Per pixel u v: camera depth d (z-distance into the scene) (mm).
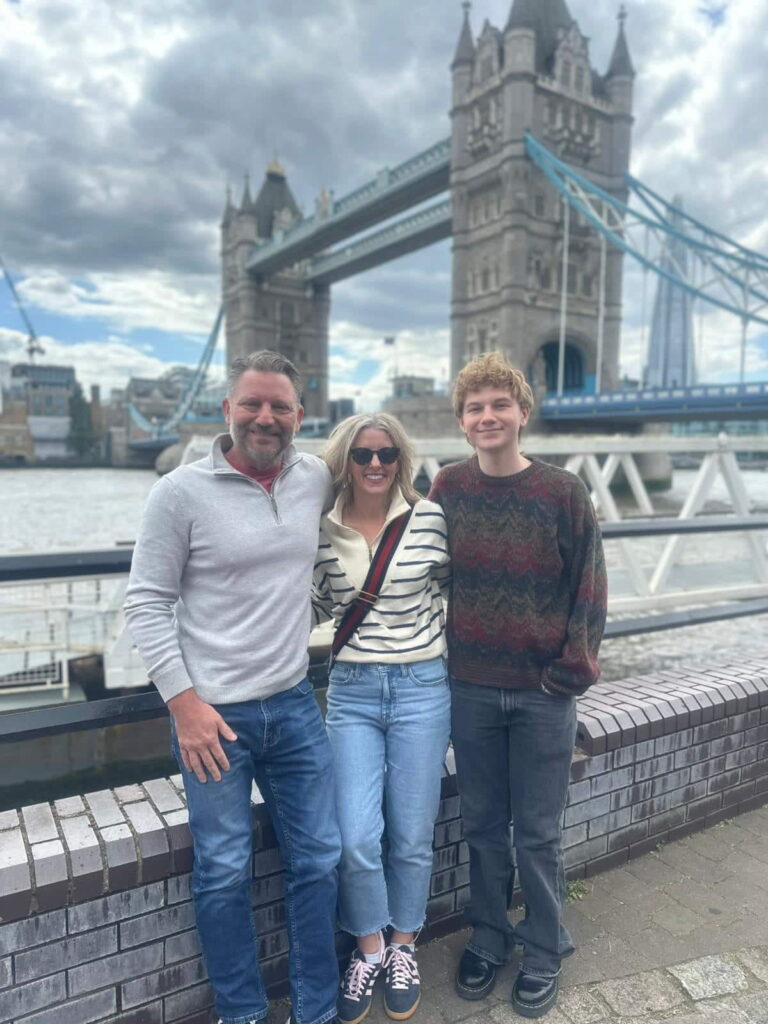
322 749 1943
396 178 80875
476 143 70188
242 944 1775
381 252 94812
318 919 1864
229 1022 1756
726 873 2602
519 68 65688
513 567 2006
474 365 2023
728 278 54531
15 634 7203
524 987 1995
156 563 1798
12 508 46656
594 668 1991
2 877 1606
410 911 2061
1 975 1628
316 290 120812
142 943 1784
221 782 1784
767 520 4000
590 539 1994
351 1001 1955
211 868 1743
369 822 1985
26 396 167875
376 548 2078
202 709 1755
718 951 2193
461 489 2084
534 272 67562
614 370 73188
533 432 58625
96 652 7285
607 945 2225
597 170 72875
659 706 2711
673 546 6652
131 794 1969
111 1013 1765
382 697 2074
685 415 49562
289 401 1849
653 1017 1938
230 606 1827
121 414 173375
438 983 2115
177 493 1801
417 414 60688
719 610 3586
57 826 1796
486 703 2094
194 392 109438
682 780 2789
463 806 2188
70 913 1685
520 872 2102
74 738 6949
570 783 2479
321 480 2002
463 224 72438
